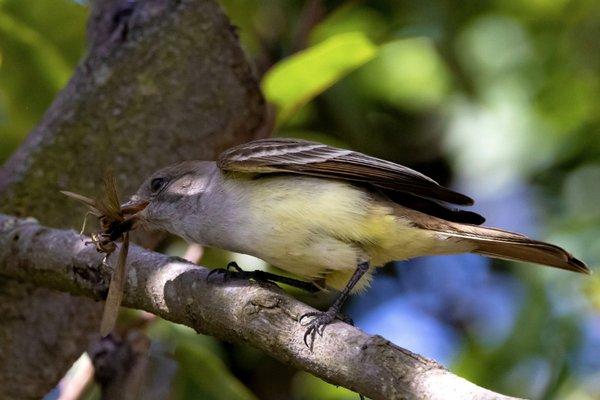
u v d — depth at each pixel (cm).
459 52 1352
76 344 976
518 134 1350
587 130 1352
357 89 1336
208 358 1048
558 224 1305
